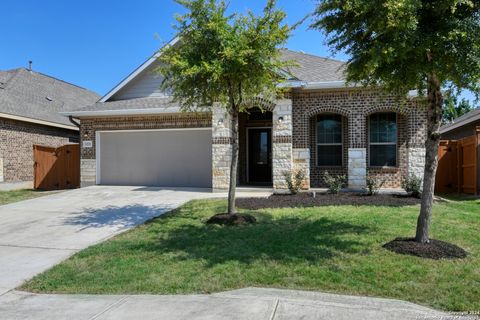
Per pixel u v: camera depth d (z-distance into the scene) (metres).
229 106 8.70
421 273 4.57
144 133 15.69
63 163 17.08
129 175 15.80
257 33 7.48
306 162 12.66
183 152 15.31
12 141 18.09
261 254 5.50
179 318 3.62
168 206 10.30
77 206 10.74
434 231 6.62
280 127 12.54
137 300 4.09
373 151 12.91
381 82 6.30
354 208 9.18
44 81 23.61
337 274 4.62
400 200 10.32
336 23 5.78
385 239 6.17
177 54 7.75
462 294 3.99
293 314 3.64
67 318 3.70
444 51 4.88
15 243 6.77
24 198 13.08
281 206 9.66
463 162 13.17
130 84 16.16
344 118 13.29
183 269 4.98
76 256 5.82
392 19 4.64
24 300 4.21
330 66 13.91
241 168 14.98
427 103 6.03
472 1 4.84
